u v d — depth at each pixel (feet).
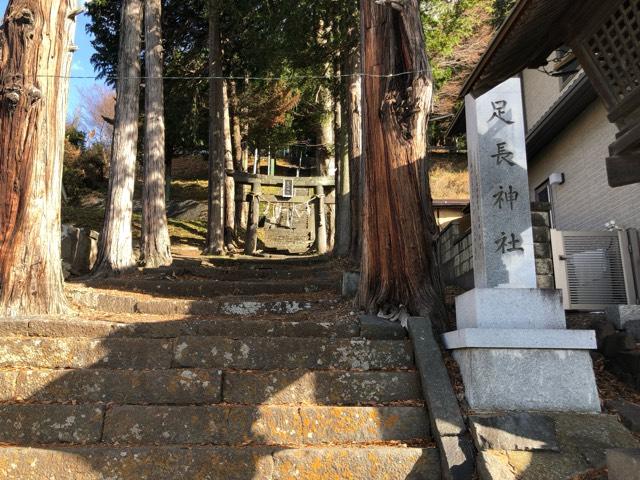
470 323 13.57
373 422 12.26
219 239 46.19
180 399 13.02
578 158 27.81
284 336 15.61
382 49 18.17
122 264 27.96
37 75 17.79
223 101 49.34
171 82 51.78
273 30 33.01
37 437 12.11
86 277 27.32
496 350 12.67
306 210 51.34
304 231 50.72
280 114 60.64
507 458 10.54
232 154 62.18
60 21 18.53
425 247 16.92
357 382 13.37
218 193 46.83
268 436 12.09
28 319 15.67
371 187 17.81
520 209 13.87
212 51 46.65
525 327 13.05
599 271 20.67
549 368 12.58
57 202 18.30
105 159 80.02
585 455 10.69
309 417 12.28
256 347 14.38
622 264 20.67
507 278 13.51
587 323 17.34
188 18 48.44
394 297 16.78
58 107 18.37
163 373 13.32
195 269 28.27
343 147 35.96
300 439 12.05
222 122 48.01
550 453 10.73
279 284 24.77
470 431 11.40
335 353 14.34
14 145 17.48
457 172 59.57
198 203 69.00
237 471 11.06
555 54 30.63
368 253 17.71
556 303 13.25
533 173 34.27
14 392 13.10
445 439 11.21
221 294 24.43
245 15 36.47
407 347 14.48
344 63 34.83
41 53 17.93
